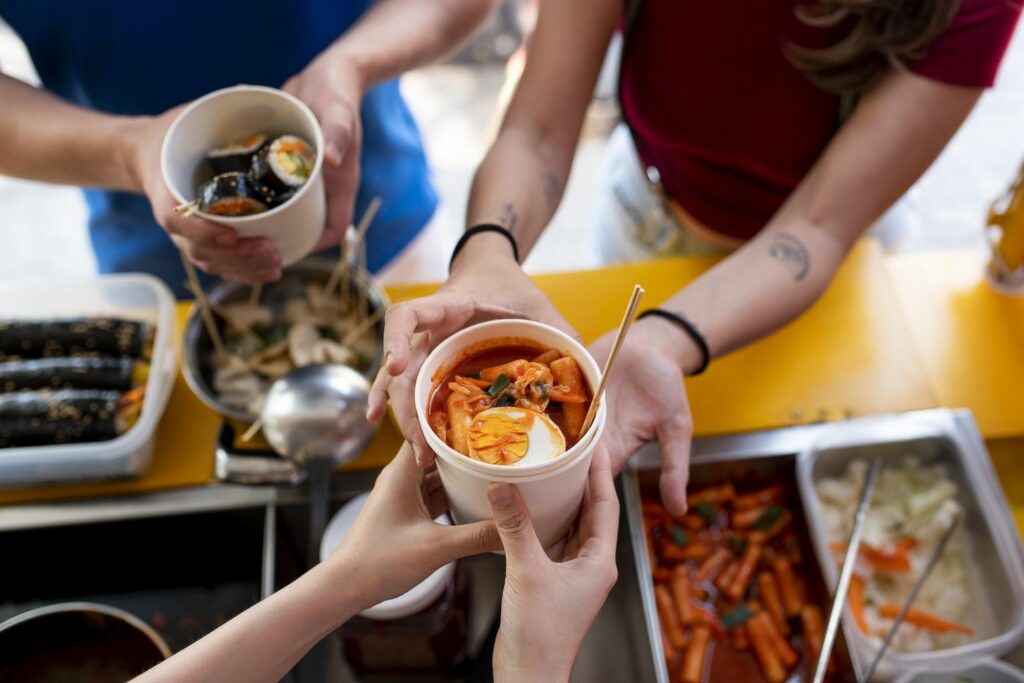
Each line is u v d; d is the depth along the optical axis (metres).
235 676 0.93
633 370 1.19
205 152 1.29
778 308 1.30
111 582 1.46
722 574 1.45
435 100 3.44
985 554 1.37
